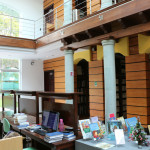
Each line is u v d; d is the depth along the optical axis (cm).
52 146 274
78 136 304
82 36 577
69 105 324
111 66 486
